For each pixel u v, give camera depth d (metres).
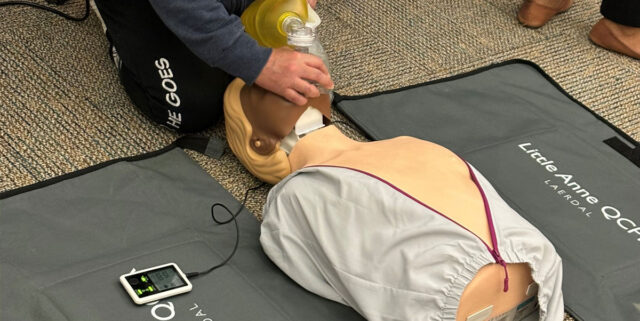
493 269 1.08
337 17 2.03
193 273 1.19
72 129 1.53
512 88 1.83
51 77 1.66
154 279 1.16
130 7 1.38
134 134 1.54
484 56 1.96
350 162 1.23
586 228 1.42
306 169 1.22
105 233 1.27
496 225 1.11
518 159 1.59
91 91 1.64
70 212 1.30
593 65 1.99
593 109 1.81
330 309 1.19
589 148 1.65
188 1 1.24
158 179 1.40
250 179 1.48
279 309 1.17
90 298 1.13
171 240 1.28
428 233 1.08
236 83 1.41
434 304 1.05
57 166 1.43
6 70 1.65
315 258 1.19
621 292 1.30
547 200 1.48
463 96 1.78
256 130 1.38
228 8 1.40
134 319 1.11
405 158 1.24
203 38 1.27
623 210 1.48
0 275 1.16
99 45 1.78
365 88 1.78
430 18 2.09
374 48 1.93
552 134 1.68
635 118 1.80
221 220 1.34
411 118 1.68
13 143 1.46
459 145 1.62
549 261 1.14
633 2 1.93
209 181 1.43
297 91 1.32
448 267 1.05
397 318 1.07
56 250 1.22
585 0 2.29
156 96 1.49
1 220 1.26
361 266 1.11
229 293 1.18
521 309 1.17
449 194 1.15
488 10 2.16
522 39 2.05
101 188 1.36
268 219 1.24
